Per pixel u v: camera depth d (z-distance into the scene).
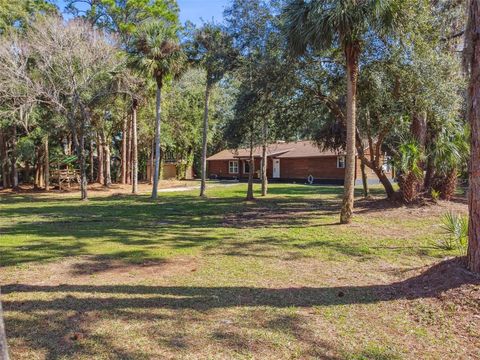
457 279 4.37
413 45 10.56
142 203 17.36
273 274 5.70
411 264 6.11
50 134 25.02
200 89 31.34
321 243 7.90
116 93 21.17
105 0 25.67
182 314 4.05
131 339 3.46
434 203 12.64
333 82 12.72
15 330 3.63
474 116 4.34
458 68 10.89
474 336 3.46
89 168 33.78
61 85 19.89
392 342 3.41
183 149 38.62
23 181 29.94
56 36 19.00
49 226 10.69
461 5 11.20
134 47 20.19
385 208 12.55
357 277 5.48
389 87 11.52
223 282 5.28
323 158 31.45
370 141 13.40
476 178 4.33
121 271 5.88
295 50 10.07
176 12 28.84
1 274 5.71
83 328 3.69
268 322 3.84
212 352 3.22
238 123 15.20
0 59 18.52
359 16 8.74
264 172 20.12
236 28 13.98
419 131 12.54
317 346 3.34
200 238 8.68
